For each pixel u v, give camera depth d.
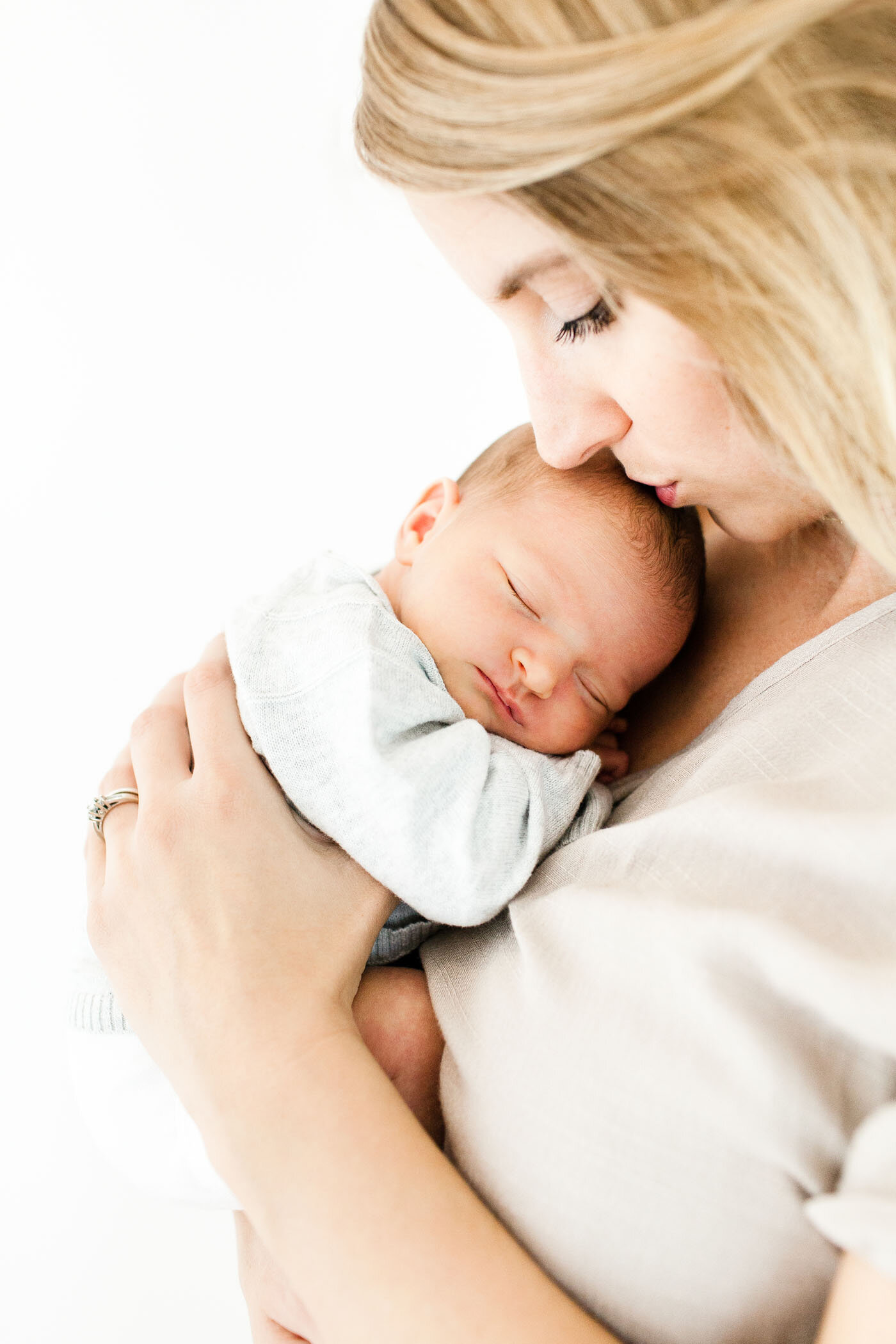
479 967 0.79
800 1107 0.58
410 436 2.13
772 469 0.79
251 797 0.85
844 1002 0.56
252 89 1.88
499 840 0.86
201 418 2.07
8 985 1.92
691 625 1.13
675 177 0.61
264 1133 0.63
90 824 0.95
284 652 0.97
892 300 0.61
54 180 1.95
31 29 1.88
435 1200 0.60
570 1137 0.64
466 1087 0.71
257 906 0.77
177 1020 0.71
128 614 2.06
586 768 0.99
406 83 0.64
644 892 0.69
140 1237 1.84
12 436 2.02
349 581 1.09
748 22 0.56
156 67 1.88
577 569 1.10
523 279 0.71
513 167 0.62
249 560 2.10
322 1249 0.59
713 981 0.61
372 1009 0.83
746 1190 0.60
